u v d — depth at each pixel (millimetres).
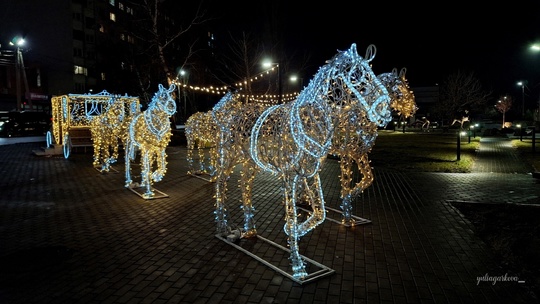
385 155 16328
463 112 40594
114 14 48500
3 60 34531
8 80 37969
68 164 13445
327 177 11133
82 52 44375
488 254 5078
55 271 4562
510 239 5461
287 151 4457
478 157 15398
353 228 6160
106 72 31766
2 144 20562
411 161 14344
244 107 5469
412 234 5879
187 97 30297
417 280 4336
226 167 5695
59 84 42656
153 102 8039
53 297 3961
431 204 7652
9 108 37688
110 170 12164
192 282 4285
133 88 29531
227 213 6473
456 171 11922
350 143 5812
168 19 25859
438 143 22344
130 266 4719
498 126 39781
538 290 4066
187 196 8516
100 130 12531
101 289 4129
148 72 25516
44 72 41594
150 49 25125
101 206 7609
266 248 5320
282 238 5754
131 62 27906
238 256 5027
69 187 9492
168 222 6539
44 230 6098
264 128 4680
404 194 8570
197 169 12445
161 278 4391
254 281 4309
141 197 8398
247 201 5762
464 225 6297
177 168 12773
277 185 9609
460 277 4406
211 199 8227
